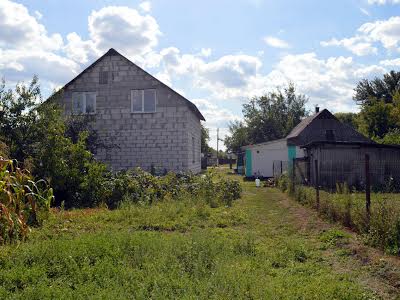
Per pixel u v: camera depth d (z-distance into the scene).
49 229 9.36
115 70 22.34
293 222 10.89
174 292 5.21
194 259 6.51
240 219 11.29
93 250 6.70
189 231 9.85
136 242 7.33
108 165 22.23
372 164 20.78
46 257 6.39
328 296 5.23
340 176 20.66
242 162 41.34
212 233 9.18
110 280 5.48
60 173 13.73
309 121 33.72
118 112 22.30
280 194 18.39
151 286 5.37
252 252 7.44
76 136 20.42
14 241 6.95
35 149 14.16
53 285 5.31
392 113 42.09
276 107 53.97
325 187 19.11
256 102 54.12
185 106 21.95
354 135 32.84
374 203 9.89
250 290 5.25
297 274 6.29
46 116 14.87
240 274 5.80
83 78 22.53
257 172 32.09
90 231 9.42
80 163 14.49
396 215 7.57
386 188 18.48
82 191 14.18
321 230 9.59
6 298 4.86
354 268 6.63
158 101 22.11
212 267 6.22
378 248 7.55
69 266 5.98
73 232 9.20
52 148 13.91
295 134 33.41
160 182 15.44
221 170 47.72
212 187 15.97
